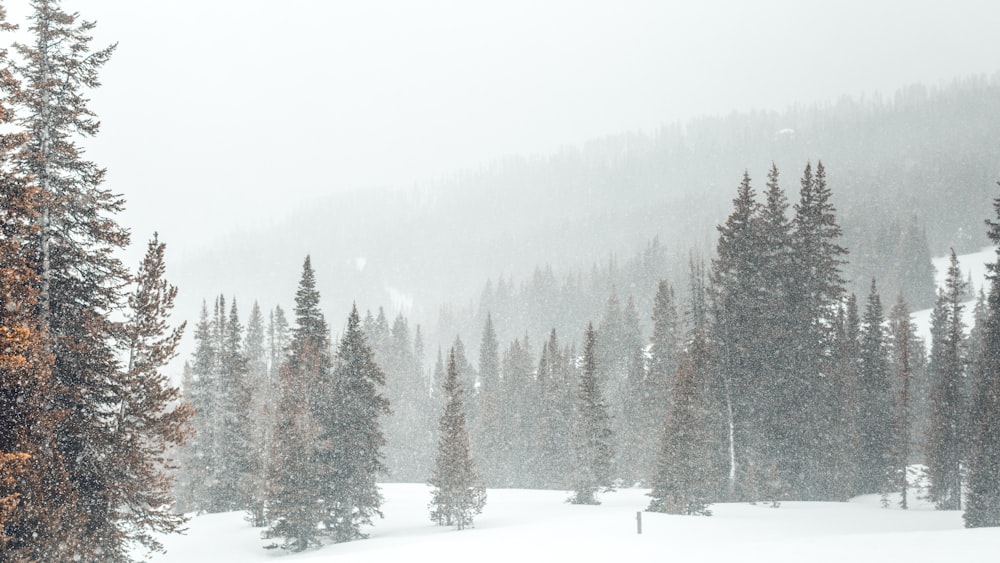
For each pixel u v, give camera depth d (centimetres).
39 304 1666
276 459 3388
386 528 3712
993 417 3012
